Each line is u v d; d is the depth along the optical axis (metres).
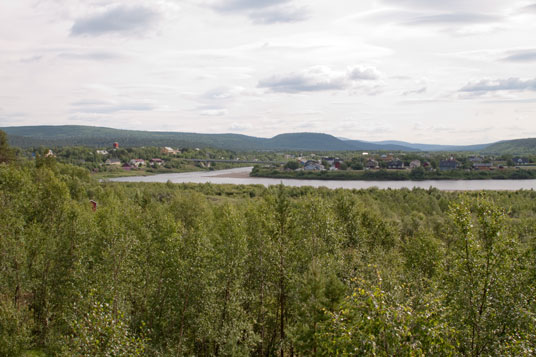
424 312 15.02
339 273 37.66
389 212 89.44
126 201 75.94
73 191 91.69
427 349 14.86
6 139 106.88
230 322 32.31
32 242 36.50
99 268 33.16
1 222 37.00
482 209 20.28
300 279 31.95
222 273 34.72
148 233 39.00
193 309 31.92
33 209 45.03
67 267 36.34
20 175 50.38
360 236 48.62
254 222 41.16
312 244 39.00
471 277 19.95
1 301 28.27
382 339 14.15
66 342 20.45
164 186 149.62
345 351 14.55
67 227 39.28
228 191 145.88
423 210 102.62
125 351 18.08
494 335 18.55
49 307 34.09
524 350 15.36
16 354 26.69
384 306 14.34
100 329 18.16
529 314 17.67
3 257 33.12
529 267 20.62
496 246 19.64
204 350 34.81
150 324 32.69
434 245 38.91
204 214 70.69
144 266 35.00
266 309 37.97
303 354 29.20
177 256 32.41
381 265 37.12
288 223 38.53
